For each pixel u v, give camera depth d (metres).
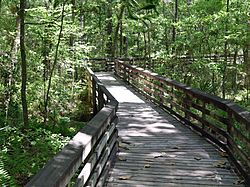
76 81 14.55
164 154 5.33
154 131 6.88
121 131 6.85
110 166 4.68
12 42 11.10
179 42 16.81
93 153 3.61
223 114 8.11
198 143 6.01
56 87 11.95
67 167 2.31
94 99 10.14
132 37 25.00
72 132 8.74
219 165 4.80
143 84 12.21
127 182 4.21
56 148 6.38
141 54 25.58
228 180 4.33
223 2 14.80
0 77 10.42
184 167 4.78
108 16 17.88
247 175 4.14
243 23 13.03
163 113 8.75
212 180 4.32
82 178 3.04
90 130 3.52
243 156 4.32
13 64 10.16
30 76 11.04
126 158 5.11
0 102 9.97
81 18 15.85
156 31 21.64
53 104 11.20
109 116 4.52
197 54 16.72
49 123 9.59
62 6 9.68
